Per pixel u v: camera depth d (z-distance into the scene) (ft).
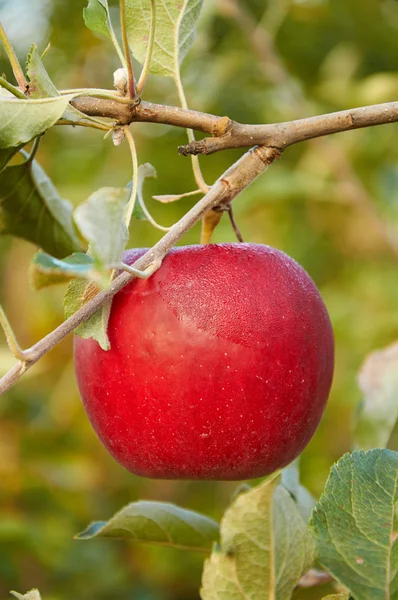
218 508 3.50
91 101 1.77
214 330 1.78
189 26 1.91
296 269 1.86
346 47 3.11
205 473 1.85
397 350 2.12
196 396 1.79
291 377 1.81
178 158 3.24
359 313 3.39
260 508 1.64
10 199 2.00
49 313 3.63
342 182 3.14
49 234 2.05
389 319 3.20
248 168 1.83
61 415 3.53
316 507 1.66
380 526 1.65
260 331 1.79
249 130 1.81
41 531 3.08
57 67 3.27
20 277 3.70
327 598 1.70
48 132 3.34
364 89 3.01
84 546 3.36
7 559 3.01
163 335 1.79
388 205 3.26
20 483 3.28
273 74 2.97
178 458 1.82
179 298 1.79
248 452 1.82
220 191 1.83
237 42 3.08
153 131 3.25
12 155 1.76
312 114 3.01
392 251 3.38
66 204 2.05
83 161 3.35
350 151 3.24
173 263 1.82
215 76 3.03
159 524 1.86
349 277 3.58
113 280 1.76
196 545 1.88
